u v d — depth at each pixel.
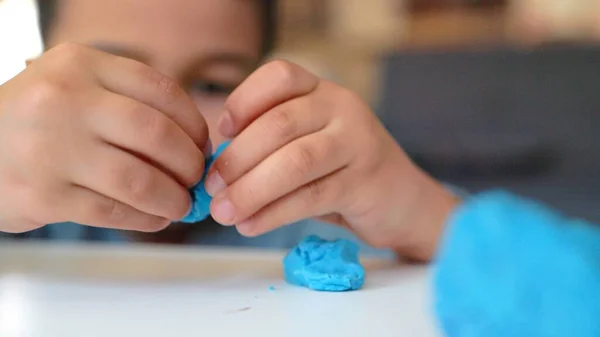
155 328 0.20
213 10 0.47
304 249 0.26
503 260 0.16
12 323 0.21
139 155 0.25
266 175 0.27
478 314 0.16
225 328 0.20
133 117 0.24
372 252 0.37
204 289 0.24
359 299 0.23
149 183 0.25
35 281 0.26
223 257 0.32
